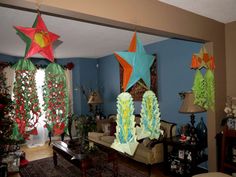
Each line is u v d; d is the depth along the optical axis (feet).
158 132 5.80
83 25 9.80
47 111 4.44
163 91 13.73
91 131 16.15
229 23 9.59
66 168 12.42
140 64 5.51
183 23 7.79
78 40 12.80
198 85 8.43
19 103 4.23
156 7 6.91
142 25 6.49
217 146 8.88
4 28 10.00
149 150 11.00
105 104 20.15
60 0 4.91
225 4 7.47
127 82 5.34
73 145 11.85
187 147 9.68
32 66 4.39
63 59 20.08
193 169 9.57
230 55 9.60
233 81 9.55
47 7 4.82
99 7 5.57
